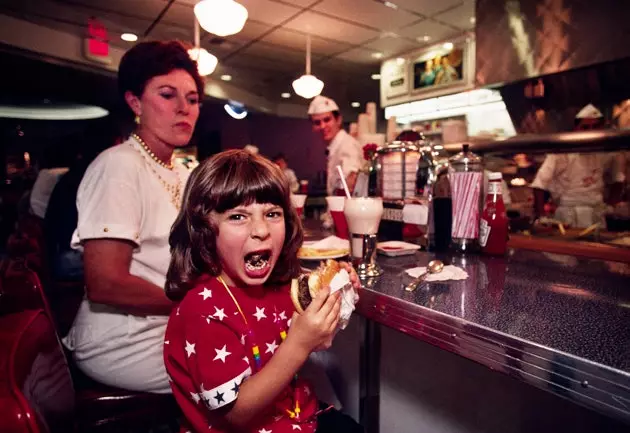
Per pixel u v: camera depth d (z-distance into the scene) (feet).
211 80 23.11
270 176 2.66
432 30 14.25
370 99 26.66
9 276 3.34
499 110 14.34
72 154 9.75
